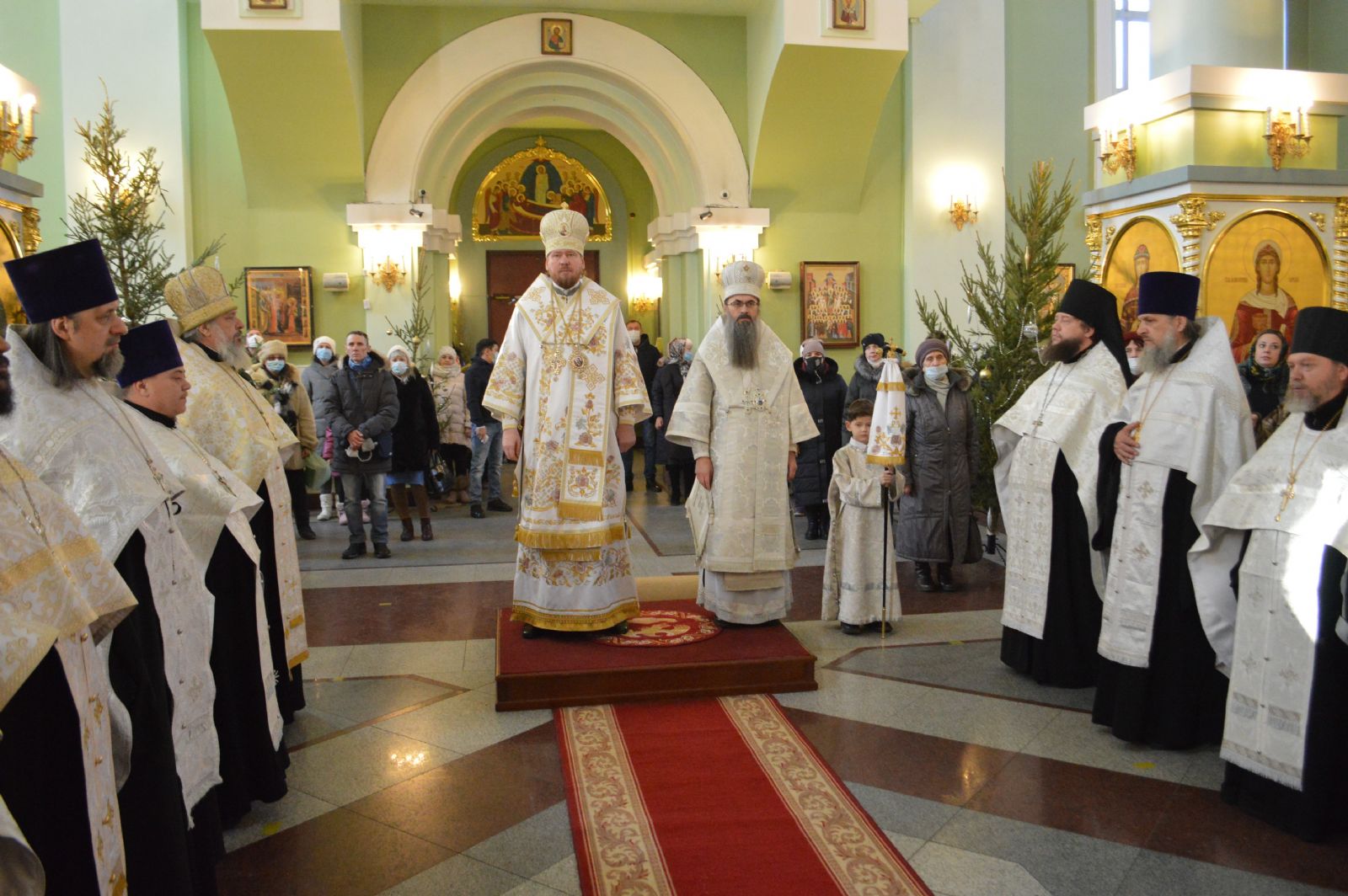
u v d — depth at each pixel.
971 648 5.40
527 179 20.66
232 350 3.82
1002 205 13.55
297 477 8.57
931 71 13.39
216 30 10.89
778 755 3.93
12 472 1.96
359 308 12.70
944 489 6.57
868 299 13.70
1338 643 3.19
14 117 7.93
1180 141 9.22
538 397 4.94
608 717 4.38
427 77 12.58
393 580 7.18
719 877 3.01
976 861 3.14
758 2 12.72
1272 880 3.02
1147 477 4.02
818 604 6.42
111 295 2.46
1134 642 4.03
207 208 12.39
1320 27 14.12
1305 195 9.01
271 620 3.92
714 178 13.36
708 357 5.20
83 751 1.97
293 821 3.44
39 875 1.64
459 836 3.32
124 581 2.25
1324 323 3.33
